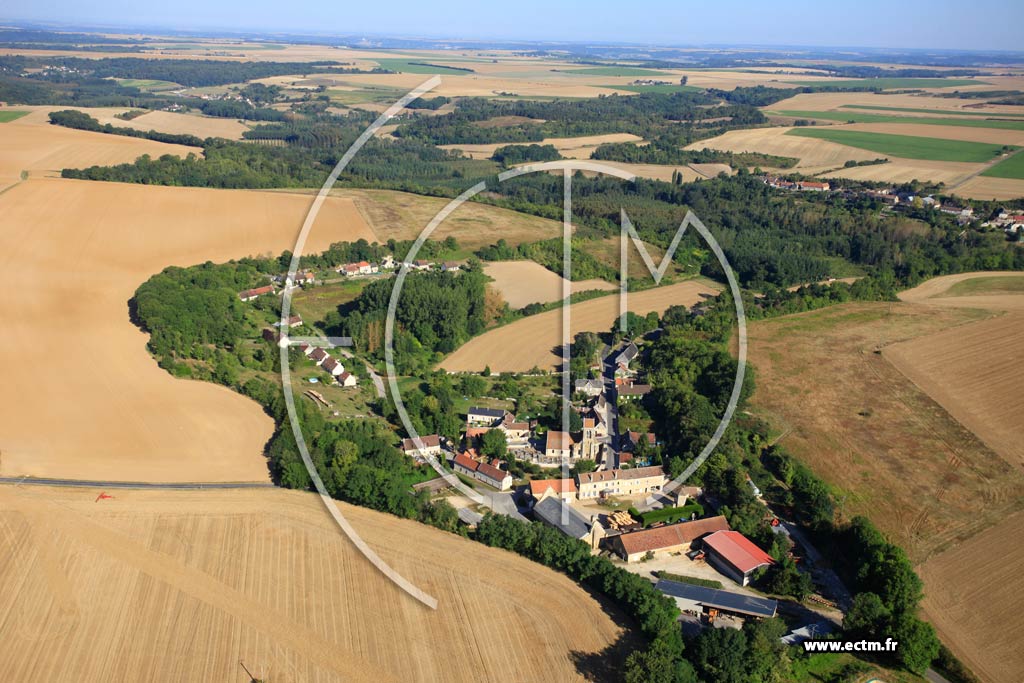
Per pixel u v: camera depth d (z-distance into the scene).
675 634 94.44
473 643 95.00
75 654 92.06
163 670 90.00
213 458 136.12
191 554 109.88
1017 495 126.94
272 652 92.62
